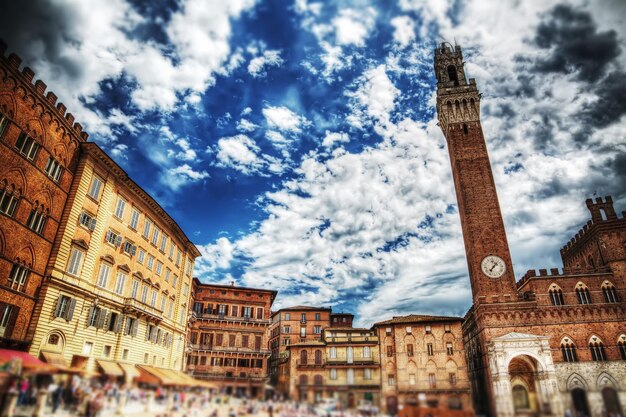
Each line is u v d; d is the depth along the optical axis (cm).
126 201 5744
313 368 8050
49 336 4253
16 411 2936
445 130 9650
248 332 9606
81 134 5050
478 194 8281
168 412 3106
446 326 7862
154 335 6331
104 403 3102
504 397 3491
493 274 7494
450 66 10212
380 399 3434
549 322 6881
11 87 4041
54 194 4578
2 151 3941
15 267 4047
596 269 7412
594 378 6391
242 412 3192
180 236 7544
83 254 4844
